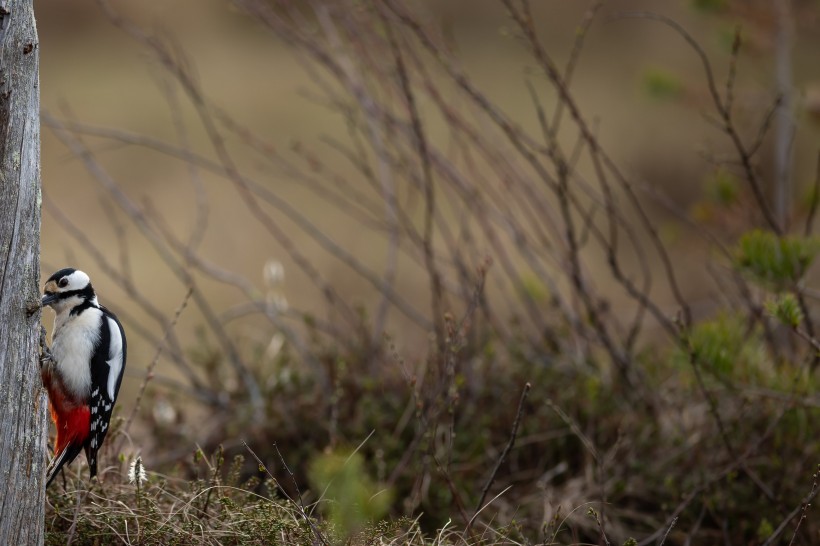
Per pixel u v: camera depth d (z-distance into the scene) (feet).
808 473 24.00
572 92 69.77
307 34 31.86
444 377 23.18
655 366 28.78
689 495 23.77
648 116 63.77
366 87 32.71
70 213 53.52
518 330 30.60
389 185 32.63
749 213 31.19
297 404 26.99
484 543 20.45
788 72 35.78
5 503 15.78
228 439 26.99
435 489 23.57
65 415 19.39
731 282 33.37
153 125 62.34
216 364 29.68
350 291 50.31
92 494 19.08
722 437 24.22
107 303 40.91
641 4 74.13
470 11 76.18
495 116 28.99
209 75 68.44
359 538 17.85
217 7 73.26
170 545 18.35
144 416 27.84
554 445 26.17
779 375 24.04
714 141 58.39
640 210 27.94
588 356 29.60
